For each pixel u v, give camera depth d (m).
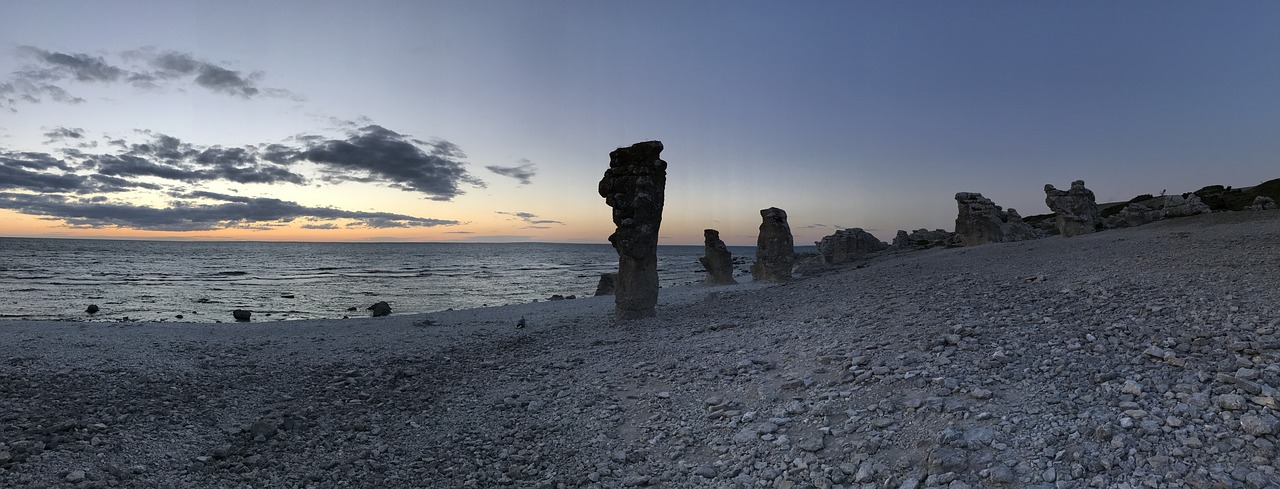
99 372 12.48
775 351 12.20
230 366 13.65
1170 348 8.97
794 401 8.84
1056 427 6.70
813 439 7.40
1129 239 30.05
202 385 11.82
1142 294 13.34
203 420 9.65
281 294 48.81
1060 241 34.81
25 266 81.12
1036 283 16.84
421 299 46.28
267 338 17.91
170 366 13.26
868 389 8.88
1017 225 51.59
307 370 13.55
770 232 34.50
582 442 8.45
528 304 29.12
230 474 7.64
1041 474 5.86
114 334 17.94
